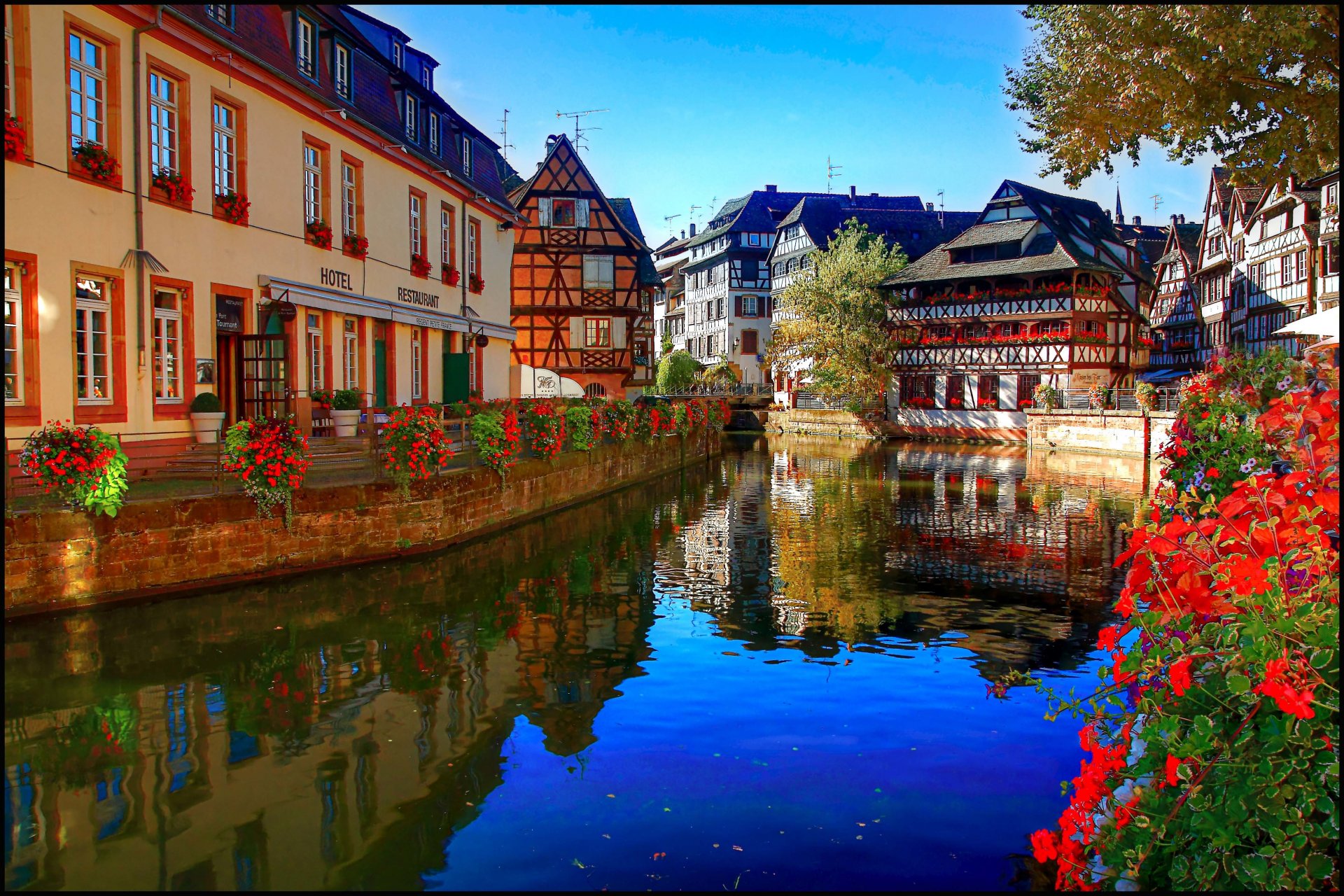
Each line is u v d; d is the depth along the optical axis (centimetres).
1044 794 589
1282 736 329
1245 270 4306
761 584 1230
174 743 658
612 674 830
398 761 634
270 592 1088
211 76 1443
